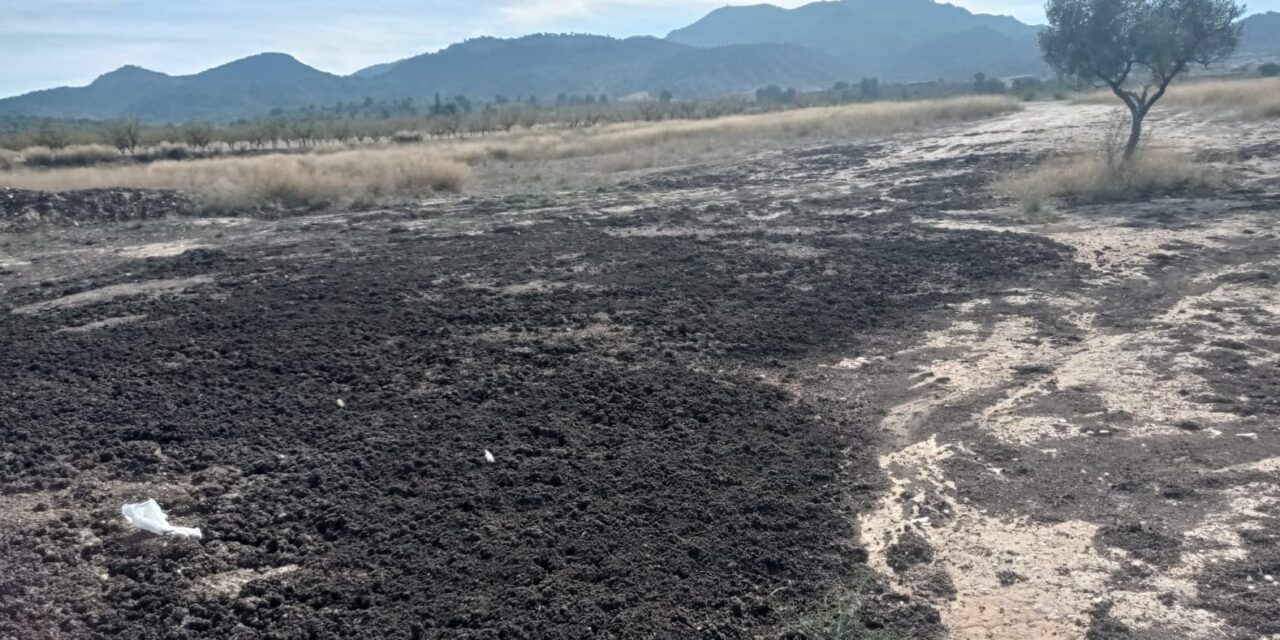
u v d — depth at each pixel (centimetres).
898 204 1814
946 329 971
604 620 470
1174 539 534
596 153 3381
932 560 528
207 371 878
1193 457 636
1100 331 939
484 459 665
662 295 1129
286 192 2181
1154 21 1820
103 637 463
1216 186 1709
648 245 1455
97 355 941
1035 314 1007
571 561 527
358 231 1730
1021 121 3444
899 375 843
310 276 1298
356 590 500
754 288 1156
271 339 977
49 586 508
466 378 842
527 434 709
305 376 858
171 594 499
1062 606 478
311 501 604
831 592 496
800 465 655
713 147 3262
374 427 730
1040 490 606
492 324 1022
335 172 2466
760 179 2373
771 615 476
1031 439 687
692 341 947
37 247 1686
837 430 722
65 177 2594
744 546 542
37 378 875
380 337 975
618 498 604
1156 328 933
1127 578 500
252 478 645
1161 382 781
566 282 1218
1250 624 452
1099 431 691
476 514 583
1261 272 1109
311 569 525
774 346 930
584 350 920
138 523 569
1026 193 1725
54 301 1220
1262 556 508
